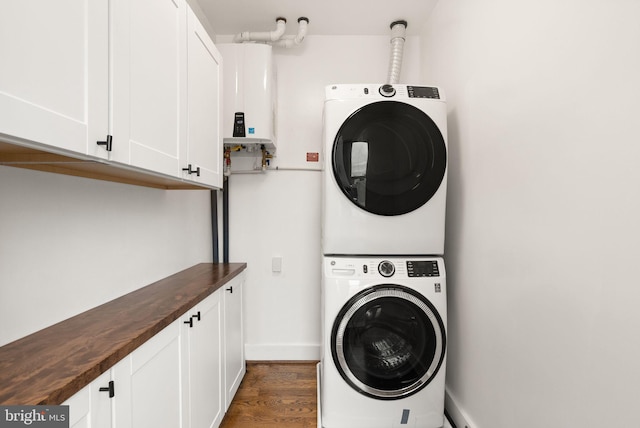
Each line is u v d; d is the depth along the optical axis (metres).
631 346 0.75
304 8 2.14
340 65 2.46
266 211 2.47
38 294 0.93
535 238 1.09
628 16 0.76
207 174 1.61
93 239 1.17
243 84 2.12
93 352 0.78
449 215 1.82
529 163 1.13
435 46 2.12
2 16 0.58
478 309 1.48
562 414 0.97
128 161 0.95
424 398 1.52
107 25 0.86
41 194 0.95
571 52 0.94
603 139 0.83
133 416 0.88
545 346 1.04
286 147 2.46
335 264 1.57
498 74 1.33
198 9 2.09
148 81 1.07
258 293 2.48
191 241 2.09
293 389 2.05
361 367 1.52
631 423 0.75
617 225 0.79
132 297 1.32
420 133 1.58
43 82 0.66
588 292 0.88
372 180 1.58
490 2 1.39
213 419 1.53
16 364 0.72
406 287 1.52
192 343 1.28
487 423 1.39
